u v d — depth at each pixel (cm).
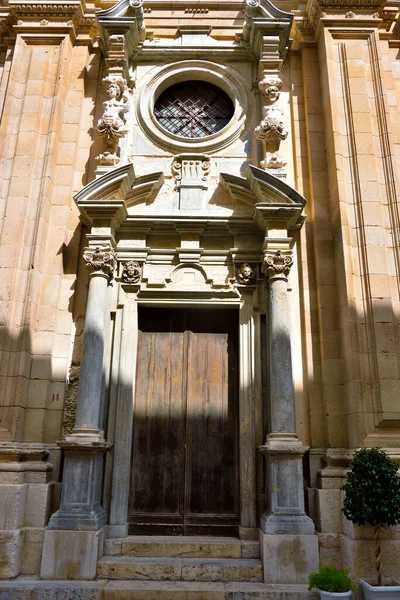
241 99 878
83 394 668
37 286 734
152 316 786
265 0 865
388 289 705
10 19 912
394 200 755
